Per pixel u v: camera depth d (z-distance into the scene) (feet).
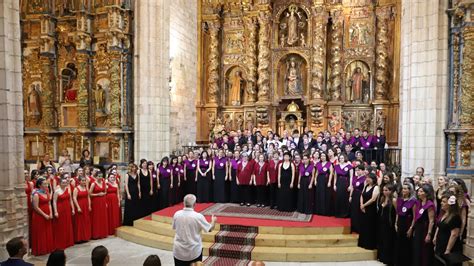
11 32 27.94
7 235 26.50
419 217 24.47
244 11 65.41
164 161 40.57
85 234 33.71
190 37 60.44
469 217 24.52
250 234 31.50
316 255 28.73
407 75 39.81
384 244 27.73
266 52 64.28
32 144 49.60
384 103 59.82
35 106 49.11
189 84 60.03
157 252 31.14
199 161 42.50
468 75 34.42
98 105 46.21
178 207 39.78
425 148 36.70
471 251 24.06
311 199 36.70
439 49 36.09
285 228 31.58
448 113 36.11
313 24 63.16
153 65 46.14
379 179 32.76
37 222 29.22
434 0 35.96
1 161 26.99
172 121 53.67
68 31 48.03
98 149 47.11
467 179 34.65
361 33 62.13
